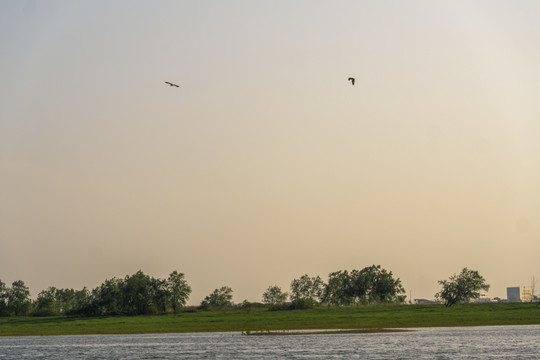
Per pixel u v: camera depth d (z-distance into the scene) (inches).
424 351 3937.0
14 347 4697.3
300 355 3831.2
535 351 3885.3
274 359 3649.1
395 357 3678.6
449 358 3614.7
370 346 4296.3
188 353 4042.8
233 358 3735.2
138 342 5024.6
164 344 4758.9
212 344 4655.5
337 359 3614.7
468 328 6028.5
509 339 4665.4
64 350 4397.1
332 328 6254.9
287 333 5693.9
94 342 5118.1
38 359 3838.6
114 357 3895.2
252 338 5196.9
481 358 3599.9
